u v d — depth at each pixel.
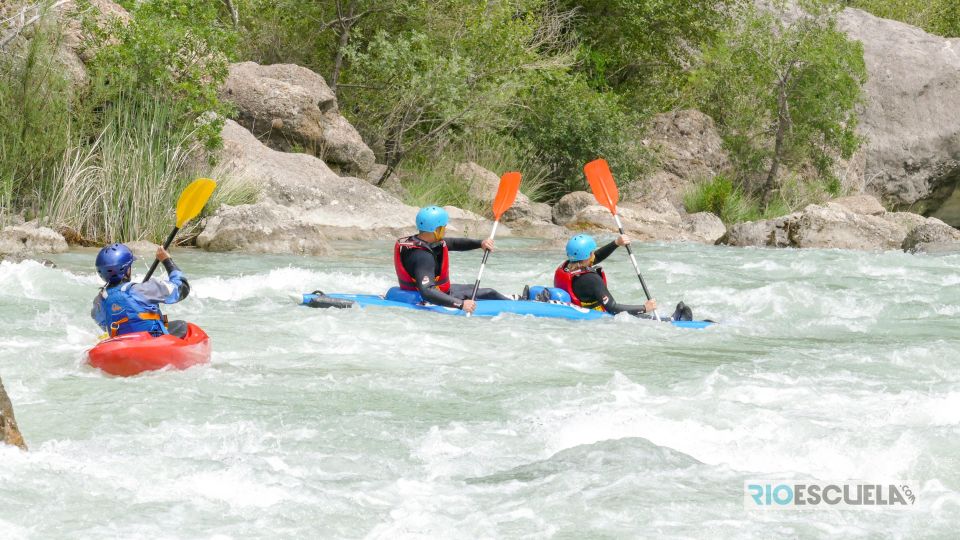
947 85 48.28
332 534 7.00
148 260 22.02
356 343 13.27
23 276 17.20
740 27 46.88
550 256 26.08
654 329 15.12
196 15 29.05
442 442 9.06
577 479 8.02
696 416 9.91
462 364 12.28
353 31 37.34
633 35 45.81
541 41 41.09
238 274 20.16
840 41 40.12
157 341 11.31
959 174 49.06
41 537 6.73
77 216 24.00
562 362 12.60
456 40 37.38
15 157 23.55
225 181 27.25
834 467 8.50
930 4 60.56
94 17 26.78
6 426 8.27
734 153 43.09
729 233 32.97
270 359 12.27
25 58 24.70
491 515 7.34
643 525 7.18
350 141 34.28
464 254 25.95
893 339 14.92
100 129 25.97
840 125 42.16
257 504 7.45
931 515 7.44
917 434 9.20
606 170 18.19
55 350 12.21
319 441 9.03
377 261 23.70
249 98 32.53
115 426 9.26
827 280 21.92
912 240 31.48
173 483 7.78
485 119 36.75
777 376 11.96
